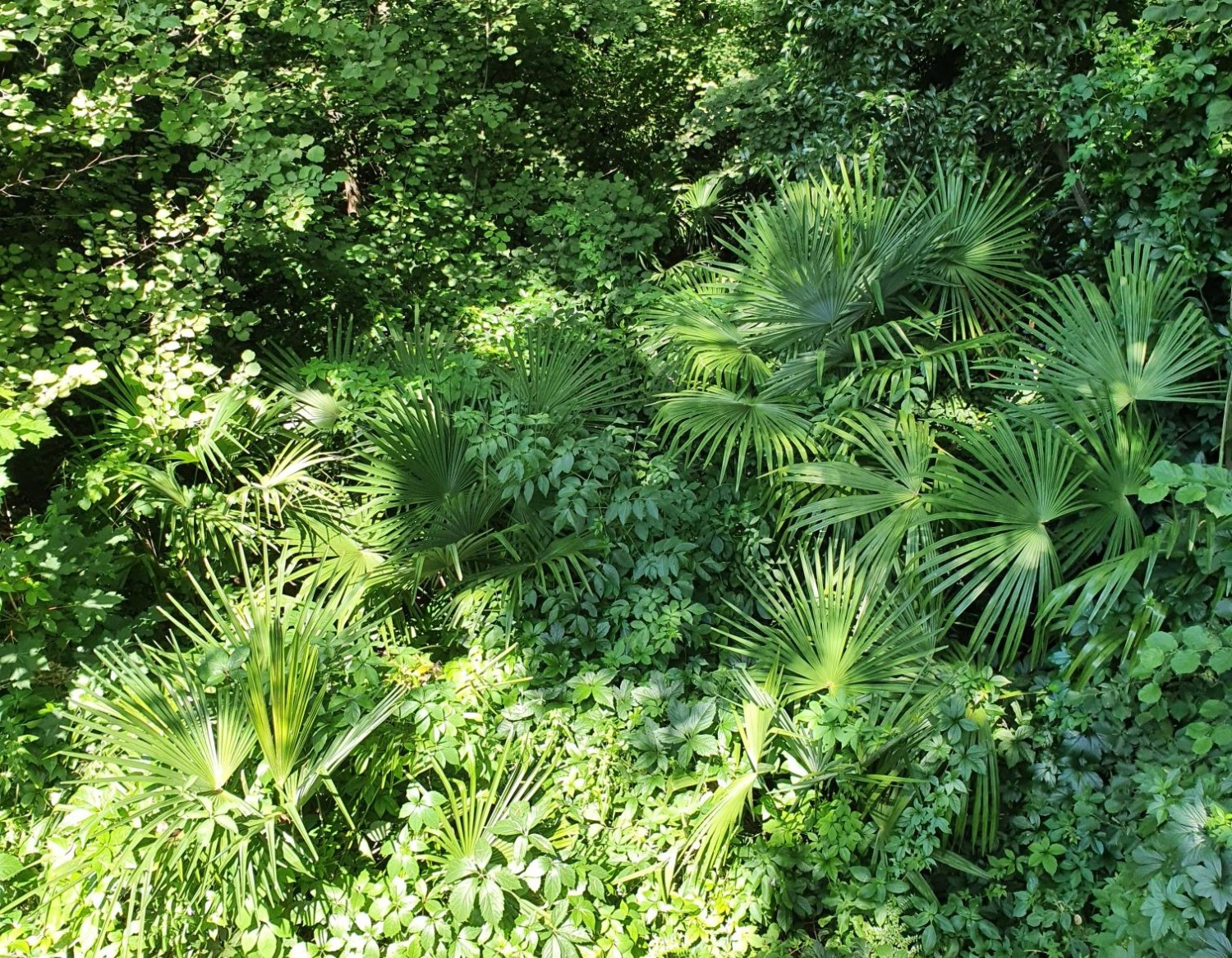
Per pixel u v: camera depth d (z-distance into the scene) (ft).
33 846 11.18
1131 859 10.15
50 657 12.64
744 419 14.78
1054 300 15.10
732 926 11.73
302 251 18.34
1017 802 12.81
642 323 18.79
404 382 15.92
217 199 15.57
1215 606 11.34
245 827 10.25
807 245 15.37
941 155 19.65
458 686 12.75
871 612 13.00
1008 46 18.61
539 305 20.13
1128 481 13.05
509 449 14.05
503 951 10.69
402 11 21.48
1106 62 14.24
